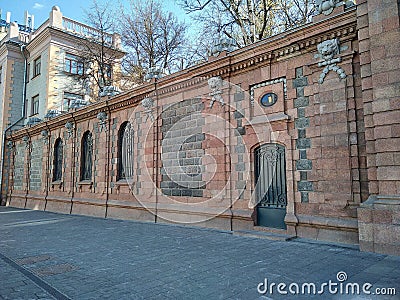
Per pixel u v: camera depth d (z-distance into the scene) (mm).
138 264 5664
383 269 4965
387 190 6059
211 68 10203
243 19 16578
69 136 17031
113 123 14367
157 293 4145
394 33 6211
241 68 9484
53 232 9742
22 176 21531
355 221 6898
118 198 13609
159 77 12531
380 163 6168
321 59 7691
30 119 21250
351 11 7094
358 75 7156
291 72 8367
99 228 10508
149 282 4613
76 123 16703
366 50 6668
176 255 6316
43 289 4387
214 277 4785
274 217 8555
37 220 13297
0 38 29688
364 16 6730
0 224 12031
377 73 6344
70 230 10125
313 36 7805
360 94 7094
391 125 6090
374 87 6359
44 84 23281
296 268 5180
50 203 18016
